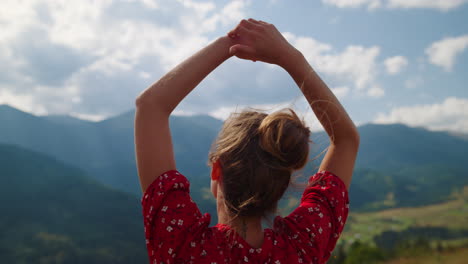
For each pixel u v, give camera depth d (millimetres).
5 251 124250
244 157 1016
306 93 1217
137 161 1078
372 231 142125
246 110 1125
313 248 1082
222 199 1062
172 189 1040
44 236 145250
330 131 1282
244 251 1007
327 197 1202
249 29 1183
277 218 1112
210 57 1156
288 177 1054
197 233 1004
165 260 989
